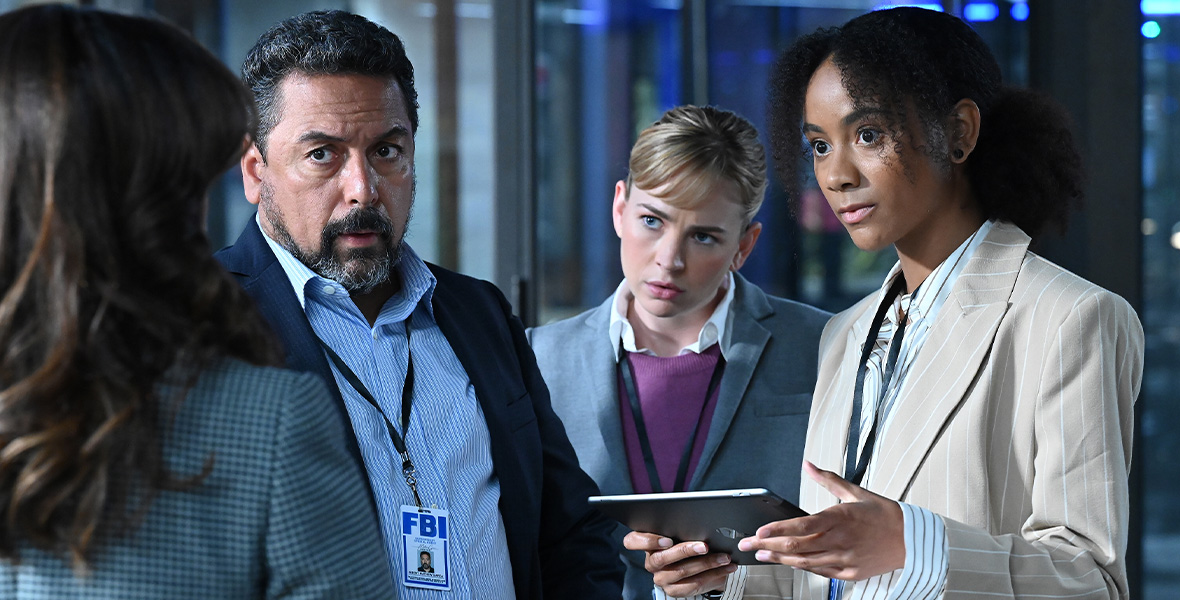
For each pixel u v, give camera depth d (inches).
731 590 68.2
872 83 59.6
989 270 61.4
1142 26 127.0
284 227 65.4
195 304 38.0
